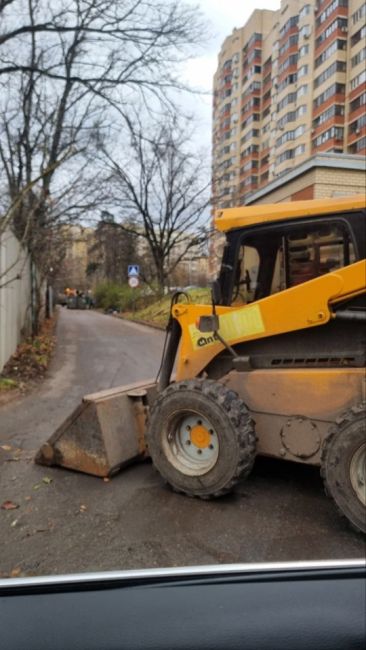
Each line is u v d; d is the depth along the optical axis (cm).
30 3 1130
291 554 303
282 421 371
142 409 467
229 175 3578
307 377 359
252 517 355
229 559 298
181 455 399
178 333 443
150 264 3700
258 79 6931
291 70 6044
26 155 1259
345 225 355
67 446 448
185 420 399
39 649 110
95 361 1188
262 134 6962
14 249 1113
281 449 371
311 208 367
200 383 388
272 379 374
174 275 4150
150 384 508
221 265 414
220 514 360
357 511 317
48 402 745
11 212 902
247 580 123
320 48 5659
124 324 2556
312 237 370
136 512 366
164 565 293
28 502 386
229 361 411
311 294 357
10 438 555
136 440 461
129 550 311
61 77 1234
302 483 415
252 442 368
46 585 126
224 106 7562
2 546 319
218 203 2958
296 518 353
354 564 128
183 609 116
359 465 320
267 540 321
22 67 1181
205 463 387
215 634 110
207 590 121
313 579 123
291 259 379
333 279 348
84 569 290
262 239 391
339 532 330
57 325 2444
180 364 430
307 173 1627
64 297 6888
